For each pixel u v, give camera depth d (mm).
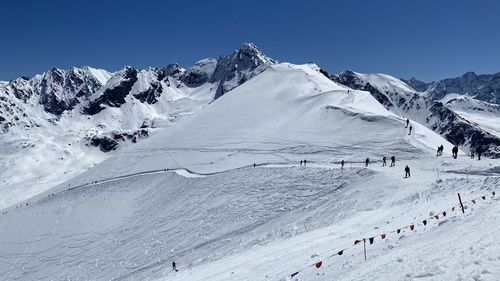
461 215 25672
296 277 23188
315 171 71500
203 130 138250
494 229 17625
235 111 149375
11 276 79938
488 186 35312
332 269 22344
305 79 167750
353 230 35188
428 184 45219
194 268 43281
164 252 63812
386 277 15398
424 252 17469
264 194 70938
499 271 12508
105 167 133250
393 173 56344
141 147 141125
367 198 49281
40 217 104688
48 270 77188
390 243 24359
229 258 40031
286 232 49125
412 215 33250
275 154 99812
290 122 122062
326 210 51500
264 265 29484
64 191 119938
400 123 97188
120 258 69500
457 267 13820
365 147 89125
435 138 92125
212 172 96750
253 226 59812
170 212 81562
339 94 136750
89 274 68688
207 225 67500
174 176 101875
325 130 107875
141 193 100812
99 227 88812
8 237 97438
